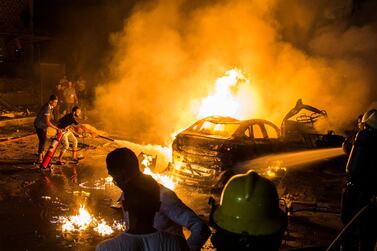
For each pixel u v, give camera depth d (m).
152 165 9.11
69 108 17.44
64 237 5.81
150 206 2.20
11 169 9.34
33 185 8.26
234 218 1.88
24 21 20.55
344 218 4.66
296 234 6.32
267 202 1.89
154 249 2.16
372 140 4.44
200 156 8.47
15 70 20.52
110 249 2.15
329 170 10.93
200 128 9.41
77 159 10.30
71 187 8.24
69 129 10.01
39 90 20.00
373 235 4.43
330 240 6.16
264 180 1.96
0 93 17.91
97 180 8.82
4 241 5.59
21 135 13.57
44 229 6.07
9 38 20.11
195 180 8.48
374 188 4.45
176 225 3.13
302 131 12.56
